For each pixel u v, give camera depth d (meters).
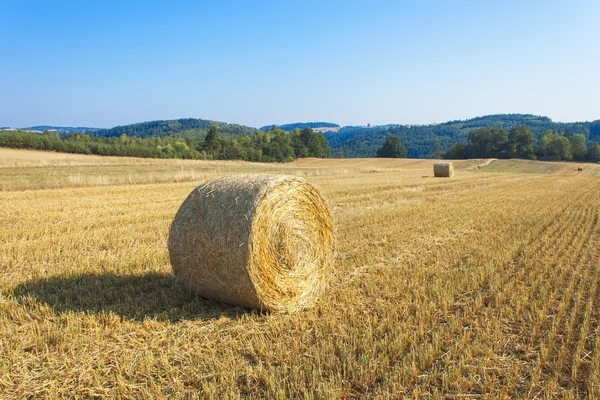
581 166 64.62
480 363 4.47
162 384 4.07
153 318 5.56
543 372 4.44
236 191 6.14
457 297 6.50
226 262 5.81
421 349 4.67
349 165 72.69
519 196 21.02
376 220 13.05
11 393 3.89
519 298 6.32
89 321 5.23
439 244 9.97
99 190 20.38
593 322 5.61
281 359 4.52
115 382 4.07
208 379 4.19
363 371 4.21
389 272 7.61
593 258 8.74
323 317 5.72
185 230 6.25
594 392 4.03
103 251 8.80
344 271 7.75
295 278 6.17
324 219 6.69
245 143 99.19
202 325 5.41
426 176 38.81
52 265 7.72
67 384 4.05
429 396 3.94
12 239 9.67
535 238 10.74
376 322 5.40
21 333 4.99
